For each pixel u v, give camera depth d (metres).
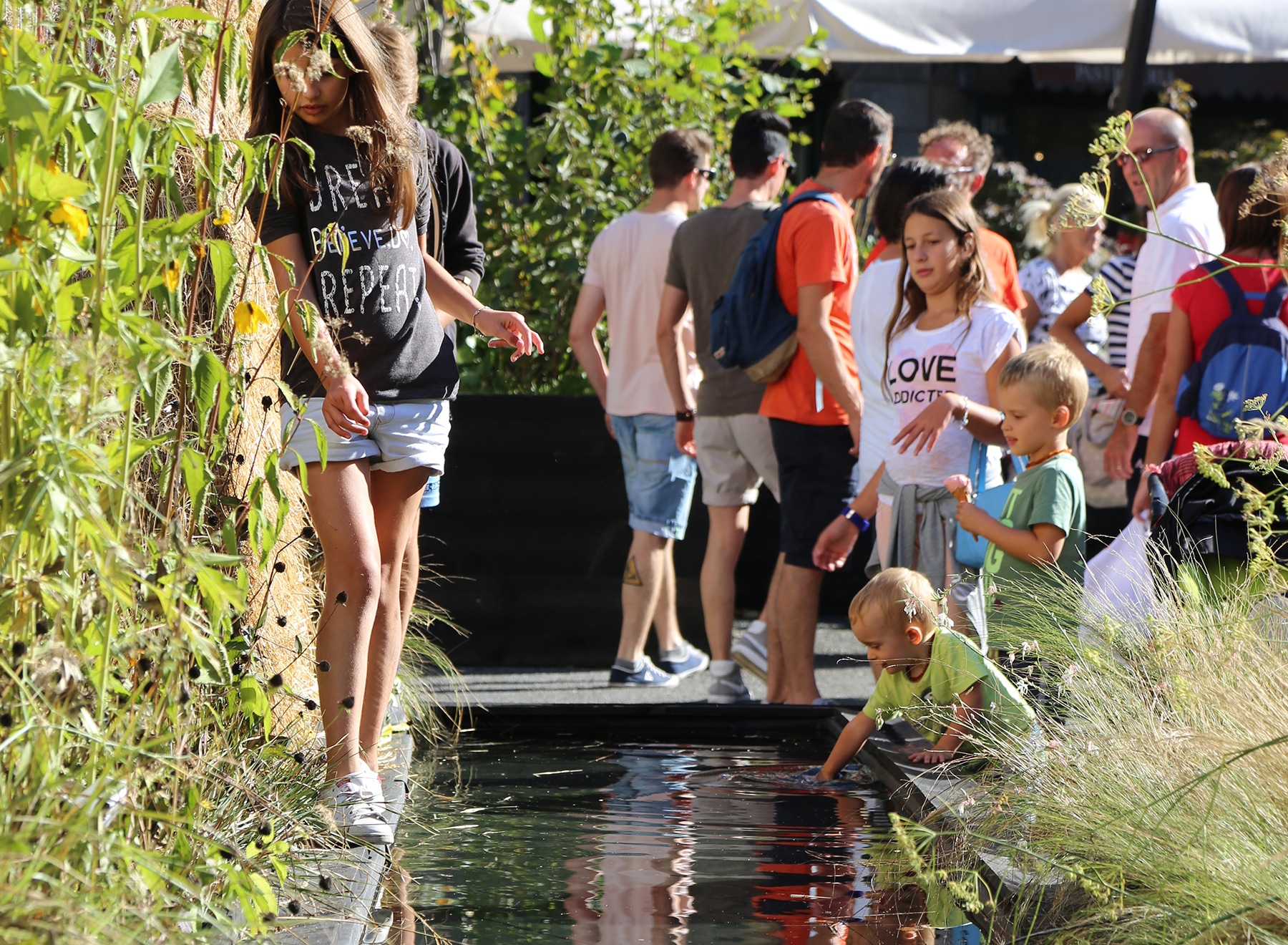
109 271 4.17
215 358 4.64
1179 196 11.64
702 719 9.99
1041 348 8.20
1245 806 4.82
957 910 5.21
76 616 3.99
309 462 6.31
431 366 6.76
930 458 9.16
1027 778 5.88
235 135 6.95
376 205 6.52
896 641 7.71
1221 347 9.38
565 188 14.73
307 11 6.18
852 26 19.06
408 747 8.41
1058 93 24.83
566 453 13.62
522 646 13.71
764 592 14.14
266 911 4.54
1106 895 4.63
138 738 4.40
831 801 7.28
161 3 4.90
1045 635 6.94
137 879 3.90
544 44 17.77
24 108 3.58
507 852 6.13
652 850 6.18
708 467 11.80
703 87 15.41
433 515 13.64
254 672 6.09
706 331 11.94
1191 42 19.83
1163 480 7.96
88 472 3.79
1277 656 5.70
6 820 3.46
